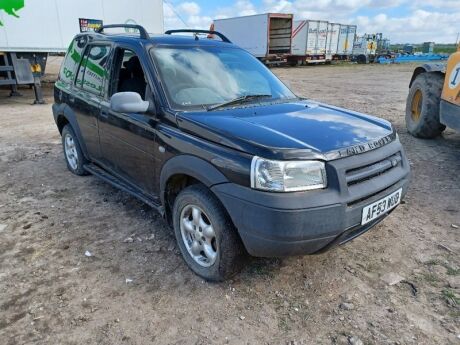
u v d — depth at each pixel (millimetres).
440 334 2326
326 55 32531
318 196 2330
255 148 2404
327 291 2725
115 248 3299
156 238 3457
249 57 4059
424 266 2998
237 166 2418
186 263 3027
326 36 31672
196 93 3238
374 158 2623
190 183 3029
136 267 3029
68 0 10414
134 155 3455
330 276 2887
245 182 2381
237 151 2477
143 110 3064
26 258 3158
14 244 3379
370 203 2535
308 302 2621
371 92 13250
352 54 35594
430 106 6203
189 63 3473
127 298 2676
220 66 3633
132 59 3652
